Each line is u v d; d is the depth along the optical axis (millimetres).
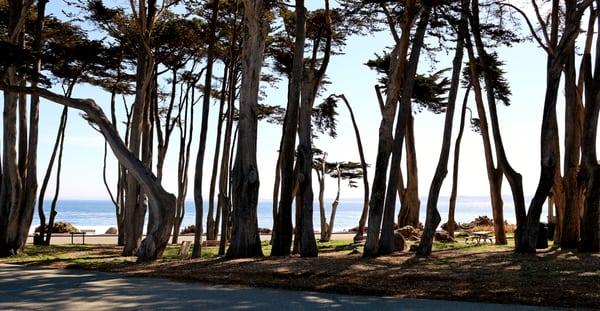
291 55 27422
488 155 25359
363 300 10625
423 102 28781
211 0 26234
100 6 25703
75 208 164750
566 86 21734
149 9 24297
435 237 28578
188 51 30703
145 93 24141
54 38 27109
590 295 10633
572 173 21422
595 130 19672
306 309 9656
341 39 25844
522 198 20234
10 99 22688
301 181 19719
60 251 25484
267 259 18031
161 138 32094
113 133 18859
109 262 18688
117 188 35125
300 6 19859
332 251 23203
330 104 29797
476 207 182625
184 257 20641
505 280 12656
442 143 19703
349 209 174750
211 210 34312
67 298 10930
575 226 21359
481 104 24844
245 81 19719
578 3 21312
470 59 23609
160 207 19156
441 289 11703
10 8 22984
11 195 22953
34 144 23750
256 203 19719
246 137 19625
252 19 19391
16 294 11461
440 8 18312
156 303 10312
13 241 22938
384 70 27297
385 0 20094
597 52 19641
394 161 19906
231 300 10633
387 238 20031
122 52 28406
